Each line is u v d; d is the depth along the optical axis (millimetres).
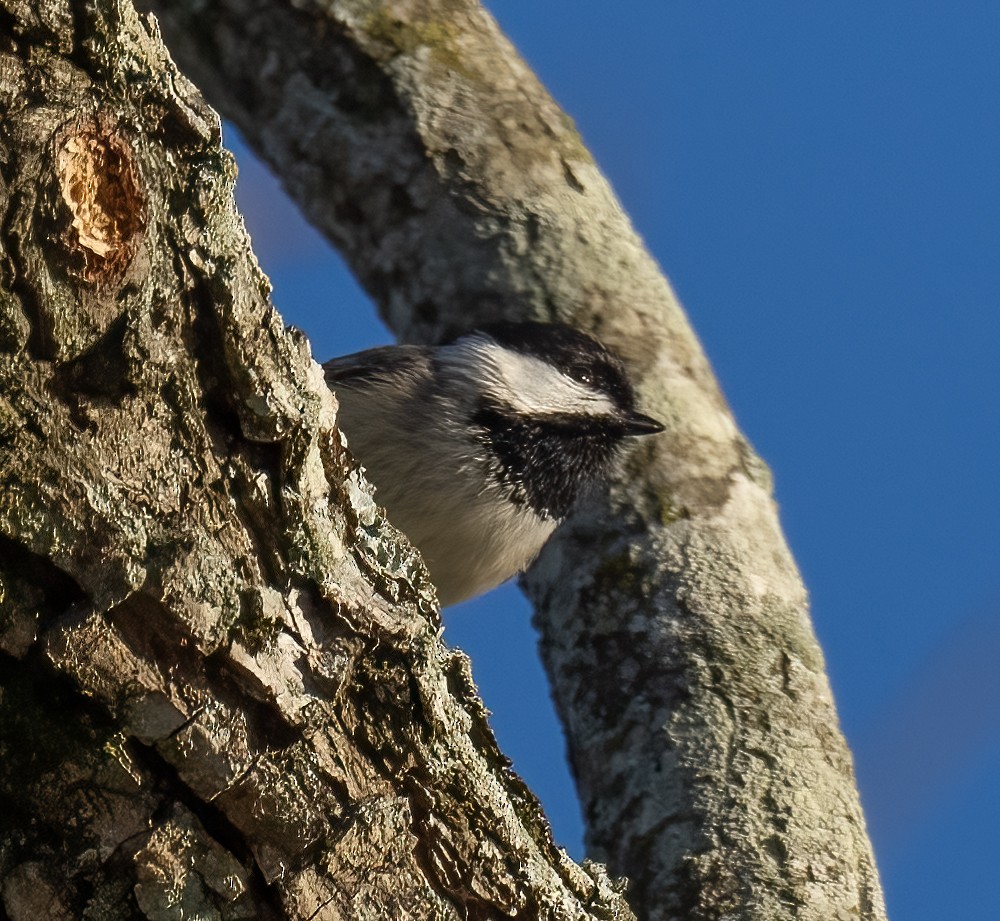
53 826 4617
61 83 4133
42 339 4258
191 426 4629
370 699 5102
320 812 4922
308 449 4871
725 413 9742
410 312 10250
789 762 7945
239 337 4605
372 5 10375
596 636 8672
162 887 4652
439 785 5230
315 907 4938
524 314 9906
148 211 4324
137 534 4531
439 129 10211
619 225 10500
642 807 7910
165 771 4684
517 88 10562
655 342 9930
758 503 9242
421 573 5387
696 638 8406
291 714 4840
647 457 9281
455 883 5301
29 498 4395
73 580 4500
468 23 10633
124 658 4570
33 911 4590
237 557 4750
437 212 10180
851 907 7504
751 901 7426
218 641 4672
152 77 4293
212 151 4453
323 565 4957
